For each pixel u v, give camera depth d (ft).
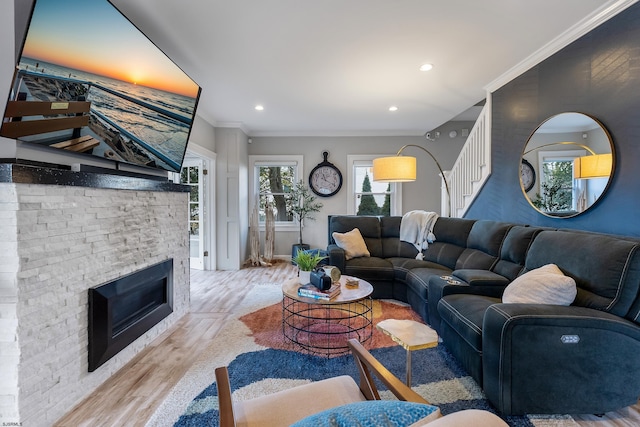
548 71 8.43
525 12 6.79
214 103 13.11
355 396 3.68
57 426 4.90
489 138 11.00
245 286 13.19
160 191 8.37
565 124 7.86
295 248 17.67
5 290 4.39
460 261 10.34
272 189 19.19
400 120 15.97
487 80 10.56
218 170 16.49
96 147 6.07
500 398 5.11
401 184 18.80
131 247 7.14
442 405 5.48
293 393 3.69
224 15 6.83
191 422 4.99
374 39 7.89
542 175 8.66
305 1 6.37
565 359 4.98
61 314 5.16
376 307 10.60
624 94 6.43
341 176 18.78
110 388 5.93
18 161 4.70
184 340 8.02
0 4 4.73
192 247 16.75
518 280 6.56
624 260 5.21
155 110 7.55
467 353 6.28
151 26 7.25
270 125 17.06
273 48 8.34
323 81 10.64
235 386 5.99
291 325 8.99
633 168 6.27
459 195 13.73
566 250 6.34
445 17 6.96
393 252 13.09
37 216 4.72
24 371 4.50
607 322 4.93
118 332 6.57
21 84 4.35
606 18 6.70
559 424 4.99
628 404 5.00
